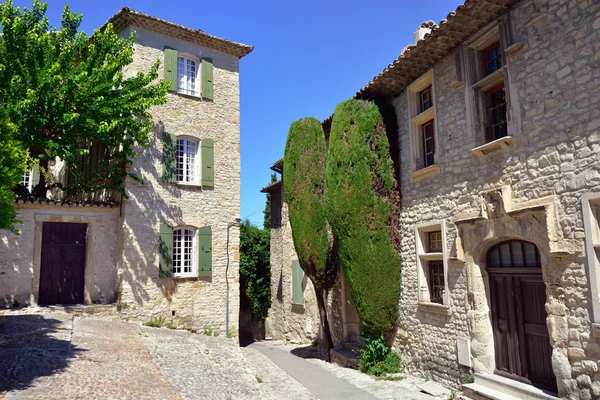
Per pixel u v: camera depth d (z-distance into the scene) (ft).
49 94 32.07
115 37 36.68
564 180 19.25
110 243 39.93
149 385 20.92
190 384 22.35
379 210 30.78
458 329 25.04
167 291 40.73
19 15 33.88
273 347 49.96
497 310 23.43
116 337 30.55
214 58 46.83
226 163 45.80
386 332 31.12
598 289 17.46
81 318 35.04
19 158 21.57
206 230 43.32
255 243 66.59
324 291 39.68
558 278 19.20
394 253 30.86
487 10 22.85
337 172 32.27
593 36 18.42
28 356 22.93
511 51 22.21
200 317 42.22
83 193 44.06
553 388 19.98
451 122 26.61
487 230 23.27
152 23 42.24
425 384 26.53
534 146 20.84
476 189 24.30
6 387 18.26
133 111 36.58
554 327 19.19
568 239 18.84
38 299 37.24
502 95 24.16
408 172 30.78
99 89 33.99
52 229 39.04
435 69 28.32
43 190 40.22
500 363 22.99
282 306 57.77
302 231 37.09
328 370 33.68
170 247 41.11
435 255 27.61
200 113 44.86
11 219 21.94
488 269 24.02
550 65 20.26
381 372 30.14
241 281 64.18
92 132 35.04
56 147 32.65
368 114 31.78
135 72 41.16
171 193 42.01
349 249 31.17
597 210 18.04
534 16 21.15
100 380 20.61
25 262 36.40
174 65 43.60
